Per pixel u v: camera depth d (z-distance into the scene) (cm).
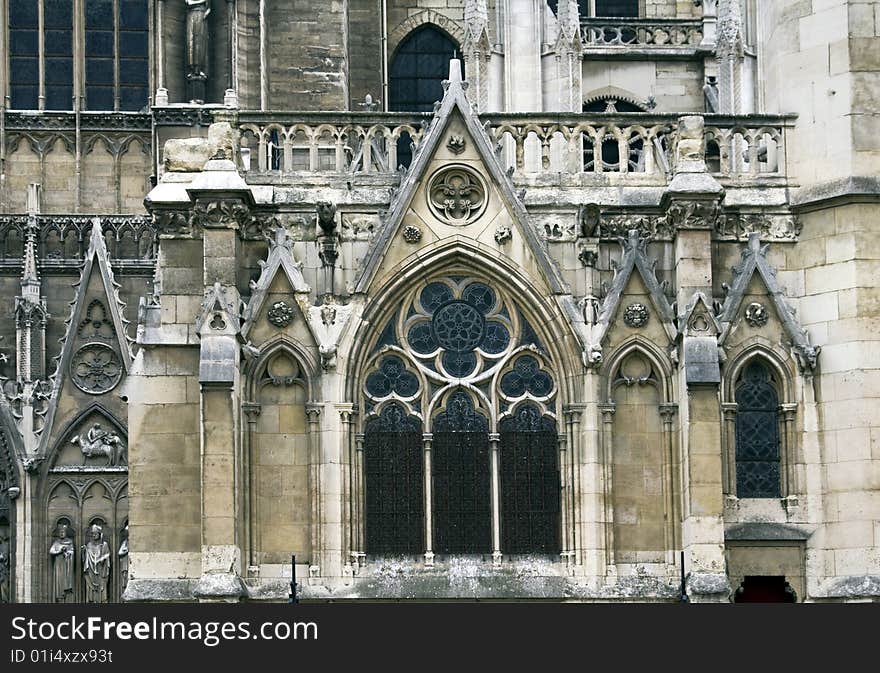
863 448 5575
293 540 5562
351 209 5712
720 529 5444
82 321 8456
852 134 5706
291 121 5797
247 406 5556
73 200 9238
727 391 5628
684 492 5522
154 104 9044
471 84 8238
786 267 5750
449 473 5634
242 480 5525
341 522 5556
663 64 9206
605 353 5619
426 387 5647
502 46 8300
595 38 9262
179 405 5603
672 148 5816
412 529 5609
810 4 5819
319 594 5512
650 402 5622
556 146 6856
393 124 5809
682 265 5606
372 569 5566
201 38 9162
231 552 5403
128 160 9288
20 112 9244
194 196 5547
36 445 8319
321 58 9294
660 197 5709
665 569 5566
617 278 5634
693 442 5472
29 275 8862
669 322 5619
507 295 5669
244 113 5784
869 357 5609
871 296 5641
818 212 5731
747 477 5647
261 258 5688
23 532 8262
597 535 5562
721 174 5784
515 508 5625
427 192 5666
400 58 9912
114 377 8425
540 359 5662
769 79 5962
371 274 5619
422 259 5644
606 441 5597
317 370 5591
